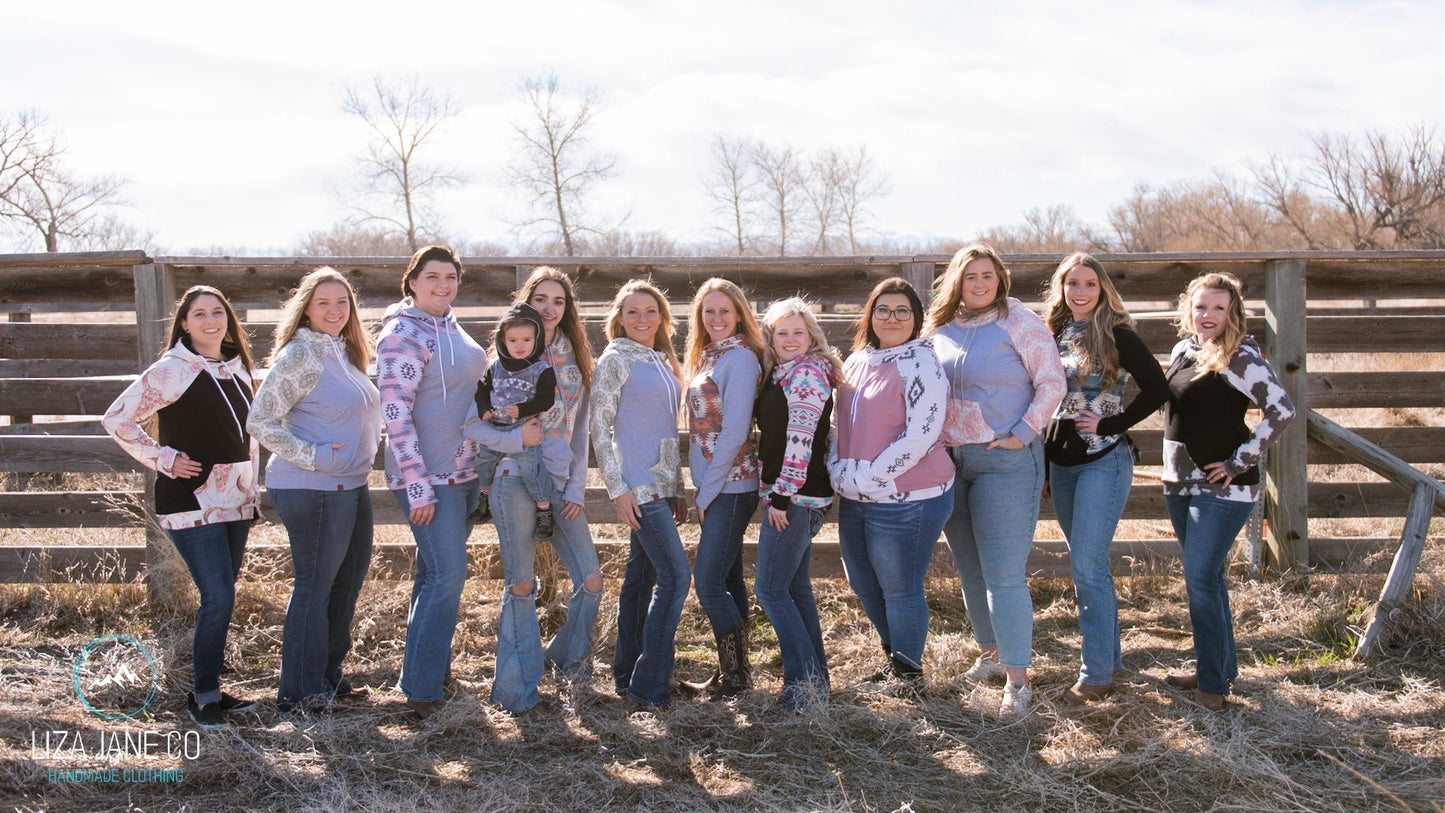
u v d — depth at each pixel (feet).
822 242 94.22
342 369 13.53
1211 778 11.80
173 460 13.15
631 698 14.06
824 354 13.62
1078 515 13.71
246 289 18.80
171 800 11.41
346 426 13.46
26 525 18.33
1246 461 13.08
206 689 13.57
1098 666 13.66
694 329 14.37
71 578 18.30
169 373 13.12
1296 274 18.79
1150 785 11.71
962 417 13.50
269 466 13.46
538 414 13.39
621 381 13.47
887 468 13.06
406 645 13.76
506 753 12.63
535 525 13.75
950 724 13.34
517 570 13.58
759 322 14.55
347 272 18.88
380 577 18.42
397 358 12.87
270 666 15.76
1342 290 19.45
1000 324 13.44
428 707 13.52
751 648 16.53
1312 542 19.08
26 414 18.40
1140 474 24.29
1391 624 15.79
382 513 19.29
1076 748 12.42
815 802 11.27
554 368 13.80
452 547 13.37
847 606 18.17
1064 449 13.73
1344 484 19.24
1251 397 13.17
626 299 13.73
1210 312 13.33
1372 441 19.49
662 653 13.76
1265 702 13.84
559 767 12.21
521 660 13.83
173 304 18.60
